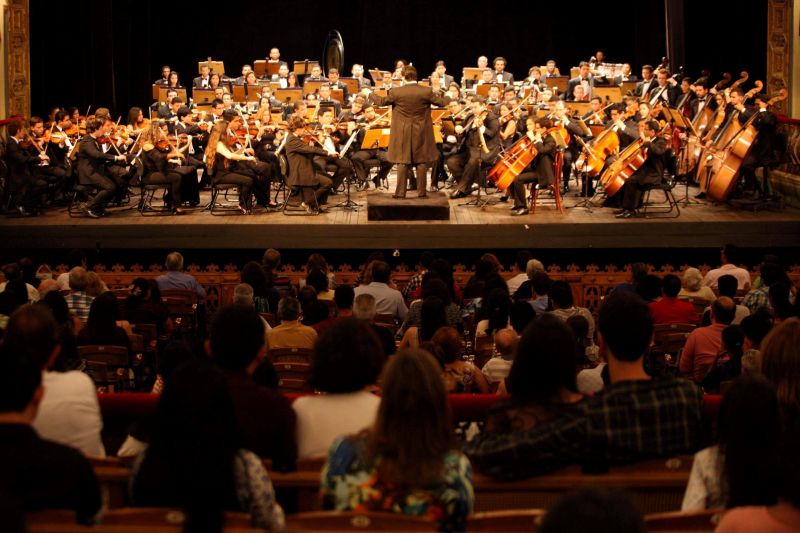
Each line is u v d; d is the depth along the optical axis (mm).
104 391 7840
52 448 3256
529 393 3779
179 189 14914
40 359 3350
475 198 16141
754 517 3156
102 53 20734
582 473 3791
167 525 3279
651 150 14352
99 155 14625
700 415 3801
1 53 17625
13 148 14750
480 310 9219
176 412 3391
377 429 3316
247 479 3465
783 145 15031
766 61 18891
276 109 17203
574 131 14641
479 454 3705
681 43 19500
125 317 9266
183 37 25141
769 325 6836
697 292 10023
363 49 25406
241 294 8508
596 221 14250
